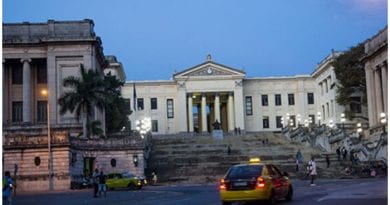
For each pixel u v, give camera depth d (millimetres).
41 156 47812
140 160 55281
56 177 47688
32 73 78750
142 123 84312
